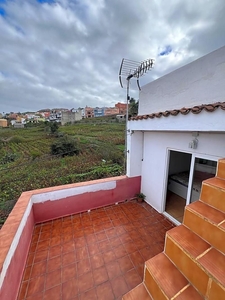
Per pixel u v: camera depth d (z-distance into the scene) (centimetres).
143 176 471
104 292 218
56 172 813
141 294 156
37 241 313
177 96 337
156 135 402
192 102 302
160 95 388
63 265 260
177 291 129
